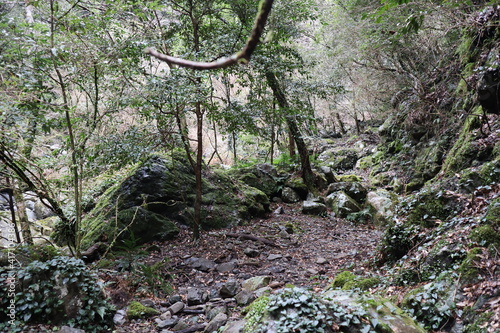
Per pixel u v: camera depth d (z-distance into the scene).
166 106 6.05
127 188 7.34
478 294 3.12
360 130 17.73
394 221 5.23
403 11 7.06
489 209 3.95
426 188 5.65
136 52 5.29
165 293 4.96
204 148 15.46
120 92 5.51
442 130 9.30
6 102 3.95
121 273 5.21
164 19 7.83
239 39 6.66
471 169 5.22
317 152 16.95
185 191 7.64
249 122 7.10
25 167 4.74
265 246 6.74
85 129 5.12
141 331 3.96
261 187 9.91
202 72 5.90
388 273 4.54
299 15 8.08
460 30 8.35
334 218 8.80
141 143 6.13
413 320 2.94
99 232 6.64
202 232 7.16
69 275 3.89
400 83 10.16
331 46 13.05
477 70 5.57
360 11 8.94
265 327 2.64
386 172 11.28
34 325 3.68
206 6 6.84
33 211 9.27
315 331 2.55
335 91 8.95
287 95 9.12
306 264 5.98
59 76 4.41
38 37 4.54
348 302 3.01
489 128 5.95
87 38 4.77
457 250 3.73
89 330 3.81
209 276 5.50
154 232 6.83
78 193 5.18
